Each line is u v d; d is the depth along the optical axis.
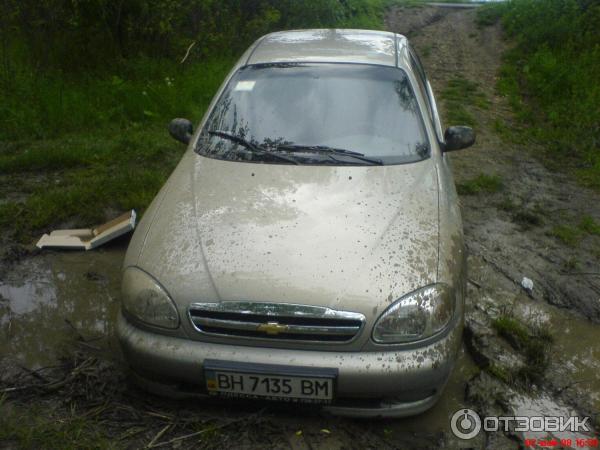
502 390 2.95
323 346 2.40
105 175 5.60
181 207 2.93
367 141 3.33
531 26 13.19
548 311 3.73
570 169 6.55
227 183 3.06
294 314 2.40
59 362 3.09
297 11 11.59
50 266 4.11
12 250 4.23
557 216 5.20
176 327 2.48
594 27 11.98
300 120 3.45
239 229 2.71
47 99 7.32
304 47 4.02
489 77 10.98
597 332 3.56
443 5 18.95
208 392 2.47
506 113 8.83
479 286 3.96
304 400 2.42
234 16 10.66
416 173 3.16
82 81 8.32
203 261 2.57
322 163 3.18
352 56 3.84
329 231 2.69
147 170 5.65
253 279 2.48
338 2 13.55
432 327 2.46
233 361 2.41
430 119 3.72
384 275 2.50
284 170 3.13
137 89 7.98
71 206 4.84
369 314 2.40
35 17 8.69
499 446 2.59
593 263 4.36
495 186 5.77
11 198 5.09
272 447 2.49
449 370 2.54
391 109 3.50
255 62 3.86
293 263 2.53
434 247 2.68
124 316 2.67
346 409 2.53
